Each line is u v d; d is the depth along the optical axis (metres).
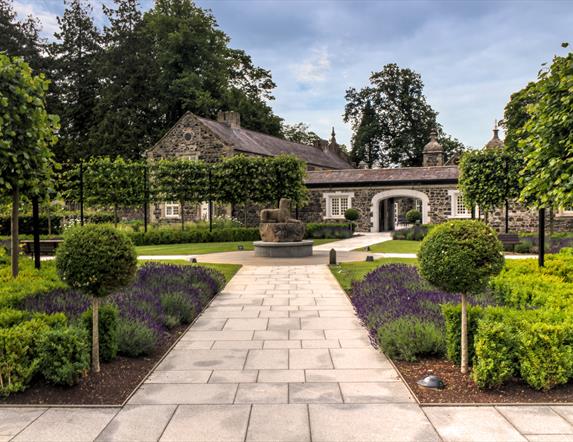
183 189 25.42
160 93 40.03
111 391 4.64
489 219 27.70
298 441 3.65
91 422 4.00
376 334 6.12
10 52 41.34
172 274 10.07
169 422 4.00
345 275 12.12
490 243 4.88
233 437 3.72
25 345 4.61
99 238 5.04
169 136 32.16
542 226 8.67
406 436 3.72
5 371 4.45
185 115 31.59
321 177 33.62
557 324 4.69
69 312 6.15
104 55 41.25
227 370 5.32
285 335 6.82
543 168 7.21
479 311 5.23
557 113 6.91
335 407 4.27
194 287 9.23
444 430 3.81
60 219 26.19
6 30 41.81
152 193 25.39
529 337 4.51
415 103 52.44
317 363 5.54
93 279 4.92
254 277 12.45
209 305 8.98
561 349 4.49
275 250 16.91
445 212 29.77
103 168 25.08
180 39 38.66
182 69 40.41
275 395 4.56
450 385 4.69
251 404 4.35
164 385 4.85
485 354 4.51
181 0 41.44
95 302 5.12
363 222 32.03
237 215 30.84
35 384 4.70
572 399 4.34
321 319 7.80
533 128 7.45
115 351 5.49
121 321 6.05
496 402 4.30
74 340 4.71
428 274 5.04
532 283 7.19
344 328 7.20
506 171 19.80
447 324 5.30
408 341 5.51
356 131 55.53
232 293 10.21
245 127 43.34
